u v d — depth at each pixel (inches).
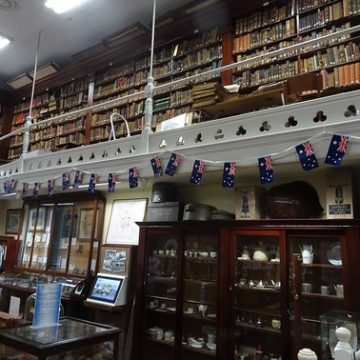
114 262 169.5
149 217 156.3
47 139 253.9
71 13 211.8
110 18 216.5
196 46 185.6
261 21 164.1
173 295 143.2
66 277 189.0
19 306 188.9
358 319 87.0
